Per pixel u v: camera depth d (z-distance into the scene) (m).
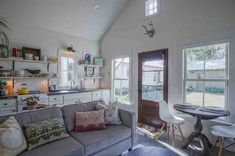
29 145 1.73
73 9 4.03
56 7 3.81
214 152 2.57
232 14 2.66
